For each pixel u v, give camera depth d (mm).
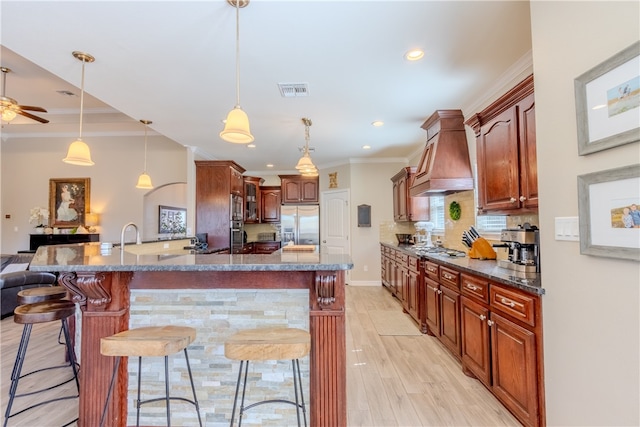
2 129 5992
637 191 1168
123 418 1824
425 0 1827
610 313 1295
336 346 1717
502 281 1956
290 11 1903
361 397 2215
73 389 2332
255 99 3240
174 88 2975
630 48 1171
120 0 1779
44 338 3375
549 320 1633
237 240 6012
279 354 1423
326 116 3779
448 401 2158
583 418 1429
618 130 1224
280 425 1824
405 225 6262
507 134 2309
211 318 1870
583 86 1385
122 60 2459
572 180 1477
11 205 6289
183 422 1863
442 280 2988
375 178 6316
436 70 2672
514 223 2879
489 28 2096
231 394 1854
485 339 2188
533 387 1710
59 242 5930
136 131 6121
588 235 1372
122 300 1819
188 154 5277
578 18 1423
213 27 2051
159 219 7617
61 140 6273
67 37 2143
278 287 1833
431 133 3758
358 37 2184
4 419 1951
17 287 4117
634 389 1202
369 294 5500
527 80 1999
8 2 1771
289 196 7000
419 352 3008
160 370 1883
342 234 6492
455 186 3357
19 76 3799
